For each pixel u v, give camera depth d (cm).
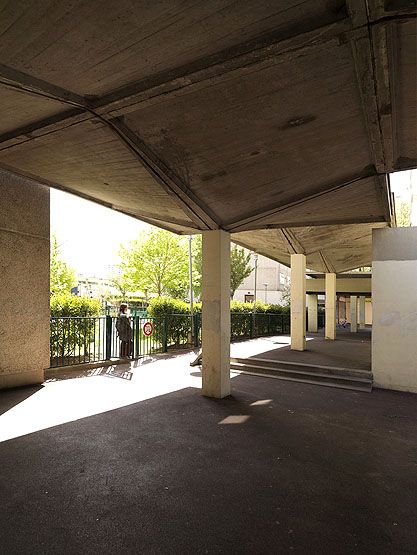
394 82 326
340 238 1134
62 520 296
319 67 304
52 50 260
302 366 889
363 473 390
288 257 1603
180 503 324
